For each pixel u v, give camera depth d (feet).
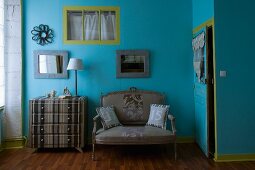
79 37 14.83
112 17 14.90
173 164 11.54
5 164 11.66
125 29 14.85
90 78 14.83
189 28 14.99
